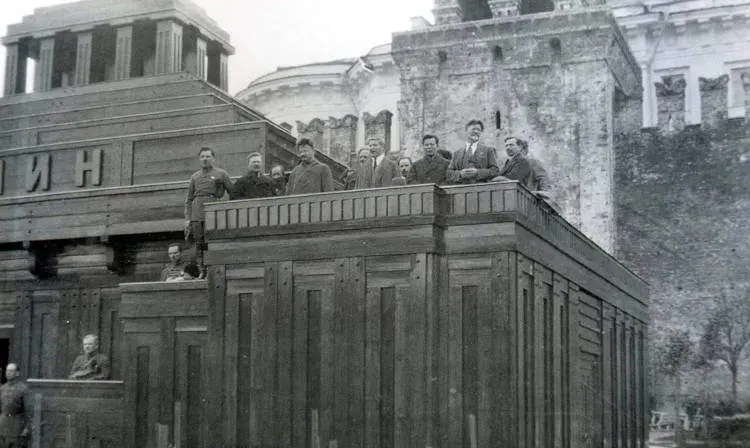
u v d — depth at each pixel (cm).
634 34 3766
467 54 3516
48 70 2670
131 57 2606
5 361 2478
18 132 2562
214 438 1736
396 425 1598
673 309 3203
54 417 1878
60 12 2681
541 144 3400
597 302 2262
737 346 3094
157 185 2181
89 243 2303
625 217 3322
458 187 1619
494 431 1541
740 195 3200
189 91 2491
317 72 3494
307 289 1695
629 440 2570
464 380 1570
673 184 3281
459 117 3506
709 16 3641
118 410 1842
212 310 1766
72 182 2389
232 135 2245
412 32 3562
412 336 1602
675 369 3125
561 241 1889
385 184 1784
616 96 3406
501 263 1573
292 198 1725
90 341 2045
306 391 1675
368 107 3575
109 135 2462
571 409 1917
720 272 3181
